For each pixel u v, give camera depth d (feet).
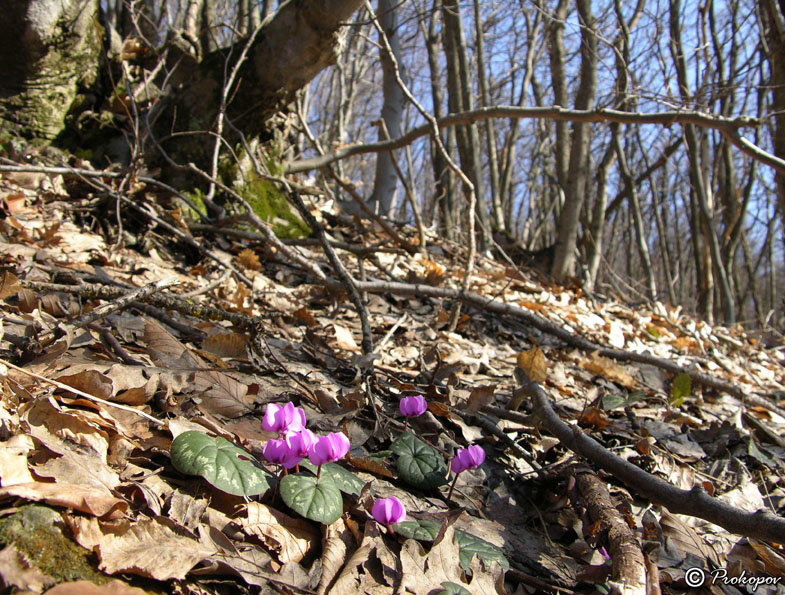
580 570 1.39
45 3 2.84
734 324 7.22
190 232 3.28
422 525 1.24
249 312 2.39
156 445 1.27
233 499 1.20
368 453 1.55
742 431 2.23
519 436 1.87
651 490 1.47
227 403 1.52
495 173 7.59
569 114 3.34
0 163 2.65
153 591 0.97
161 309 1.98
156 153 3.48
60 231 2.59
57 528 0.97
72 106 3.31
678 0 6.44
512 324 3.51
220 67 3.51
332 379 1.92
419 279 3.56
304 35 3.33
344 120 11.47
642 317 4.97
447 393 1.88
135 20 3.47
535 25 9.08
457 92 6.12
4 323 1.53
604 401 2.04
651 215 15.58
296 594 1.05
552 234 16.14
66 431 1.16
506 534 1.44
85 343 1.56
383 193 6.50
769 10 4.31
